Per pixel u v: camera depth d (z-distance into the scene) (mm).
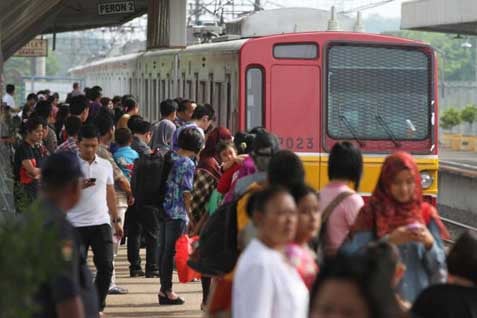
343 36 35438
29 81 138625
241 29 44344
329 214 17078
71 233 13055
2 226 11086
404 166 16125
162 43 65375
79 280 14625
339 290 9430
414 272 16188
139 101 60531
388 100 35469
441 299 13102
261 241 13164
